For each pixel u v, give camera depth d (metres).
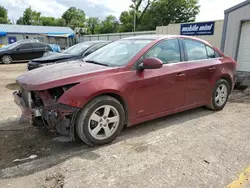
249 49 9.73
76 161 2.87
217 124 4.12
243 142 3.42
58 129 2.96
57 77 3.05
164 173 2.62
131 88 3.35
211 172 2.65
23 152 3.11
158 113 3.79
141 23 45.44
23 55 15.45
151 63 3.33
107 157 2.96
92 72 3.19
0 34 34.12
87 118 3.04
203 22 12.15
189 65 4.09
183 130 3.83
